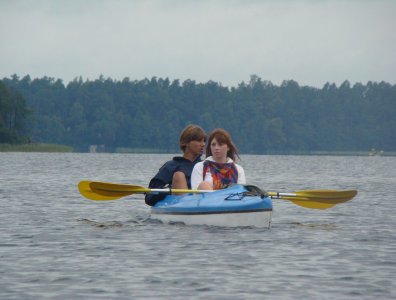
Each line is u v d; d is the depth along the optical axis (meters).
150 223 32.94
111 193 33.84
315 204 34.78
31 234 29.81
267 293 19.62
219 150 31.94
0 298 18.97
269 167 149.62
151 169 120.88
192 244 26.91
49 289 19.89
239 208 30.42
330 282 20.86
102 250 25.72
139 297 19.19
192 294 19.50
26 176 83.81
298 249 26.14
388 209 43.38
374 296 19.36
